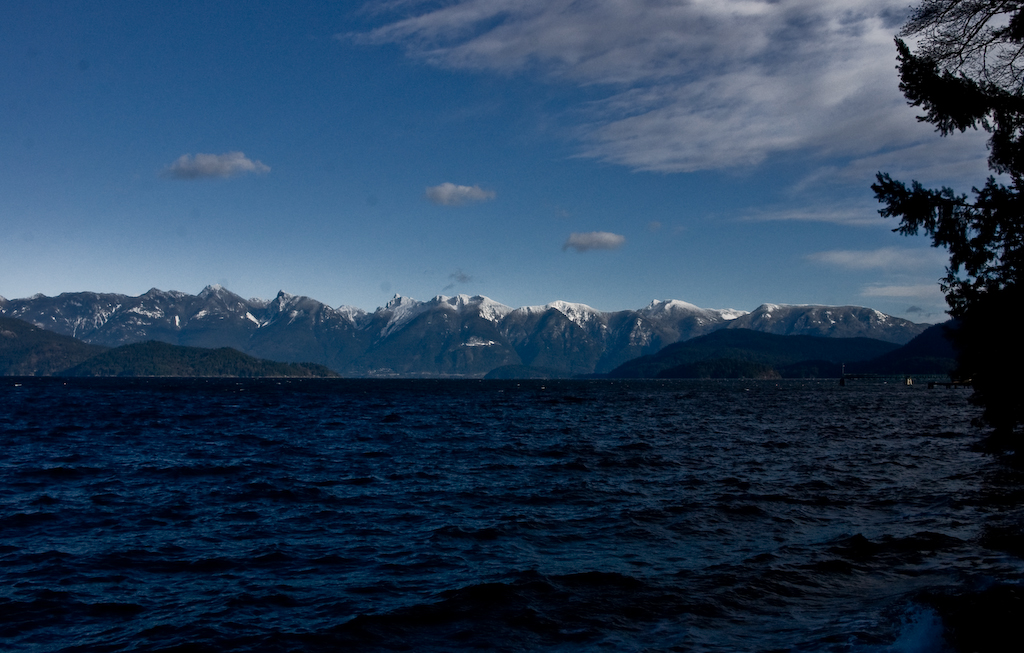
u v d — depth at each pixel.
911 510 20.17
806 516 19.53
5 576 14.02
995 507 20.33
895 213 13.40
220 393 144.62
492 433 49.81
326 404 100.50
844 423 58.62
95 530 18.02
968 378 13.52
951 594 12.16
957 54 13.30
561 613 11.80
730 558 15.18
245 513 20.14
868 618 11.24
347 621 11.45
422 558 15.27
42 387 181.25
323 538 17.11
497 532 17.70
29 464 31.23
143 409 83.56
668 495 22.92
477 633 10.98
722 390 182.75
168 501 22.03
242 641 10.70
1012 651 9.57
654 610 11.94
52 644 10.66
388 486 25.02
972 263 13.14
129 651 10.38
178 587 13.34
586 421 63.53
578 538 17.11
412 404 102.38
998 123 13.12
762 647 10.21
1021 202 12.30
